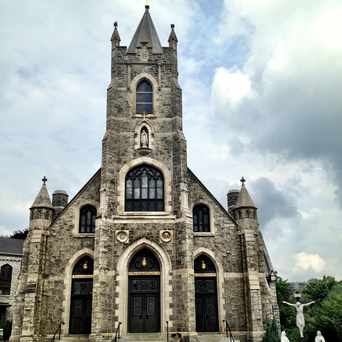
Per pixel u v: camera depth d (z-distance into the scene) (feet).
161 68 114.01
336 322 98.53
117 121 107.86
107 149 103.09
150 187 103.91
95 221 100.78
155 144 106.63
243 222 104.88
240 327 98.32
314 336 102.78
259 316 96.78
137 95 112.06
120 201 100.94
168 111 110.01
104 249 94.68
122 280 94.68
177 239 97.55
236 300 100.32
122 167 104.17
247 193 108.27
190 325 89.61
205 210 107.55
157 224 99.14
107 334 89.92
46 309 97.25
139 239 97.86
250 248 102.17
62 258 100.94
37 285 96.53
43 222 102.01
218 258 102.78
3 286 206.49
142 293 96.48
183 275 93.56
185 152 104.78
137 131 107.45
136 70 113.39
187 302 91.09
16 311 96.43
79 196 106.11
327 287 202.18
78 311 98.53
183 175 102.12
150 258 99.19
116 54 113.80
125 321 92.38
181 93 111.55
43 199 103.86
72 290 99.60
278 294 187.83
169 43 116.67
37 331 94.17
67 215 104.27
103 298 91.50
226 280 101.55
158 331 93.91
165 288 94.73
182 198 99.66
